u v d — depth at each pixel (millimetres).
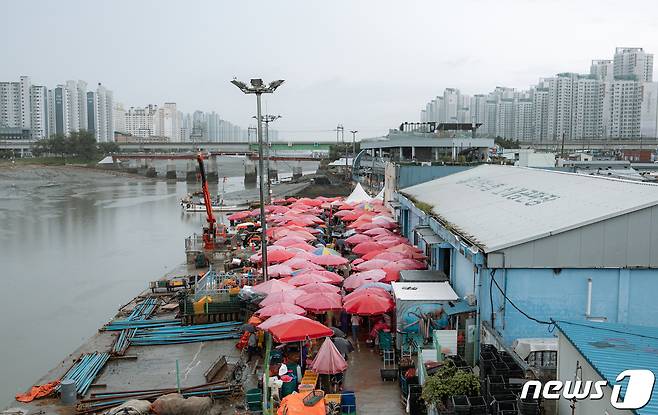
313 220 47594
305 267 29391
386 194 52688
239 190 123938
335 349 18422
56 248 56469
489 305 19203
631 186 21516
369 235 38094
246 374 21125
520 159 50438
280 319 19812
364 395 18844
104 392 20000
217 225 52062
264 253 27344
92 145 194375
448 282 23938
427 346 20641
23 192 117375
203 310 27516
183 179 169625
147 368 22453
